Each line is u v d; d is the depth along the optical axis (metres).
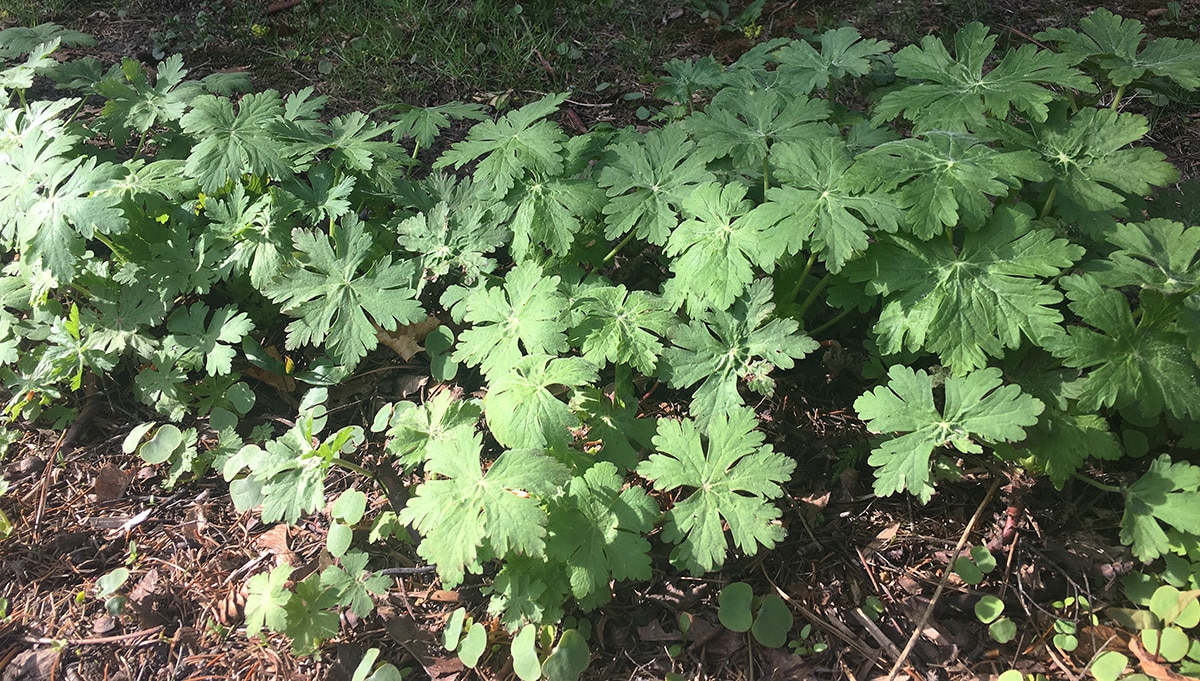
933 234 2.36
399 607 2.44
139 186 2.88
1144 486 2.32
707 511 2.29
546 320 2.51
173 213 3.12
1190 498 2.23
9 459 2.84
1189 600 2.17
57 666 2.34
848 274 2.50
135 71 3.33
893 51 4.39
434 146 3.96
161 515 2.71
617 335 2.57
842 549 2.54
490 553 2.29
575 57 4.43
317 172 3.14
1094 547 2.44
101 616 2.44
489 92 4.28
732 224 2.56
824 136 2.79
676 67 3.50
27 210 2.78
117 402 3.02
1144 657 2.14
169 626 2.43
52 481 2.78
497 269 3.29
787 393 2.92
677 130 2.88
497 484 2.19
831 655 2.32
